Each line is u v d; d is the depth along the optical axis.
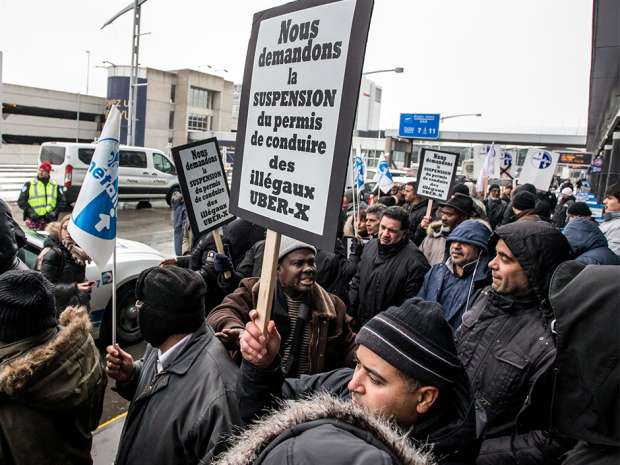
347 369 1.91
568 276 1.26
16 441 1.83
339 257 4.80
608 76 8.60
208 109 70.12
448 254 4.17
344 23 1.53
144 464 1.81
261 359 1.62
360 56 1.48
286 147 1.73
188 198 3.71
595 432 1.12
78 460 2.04
